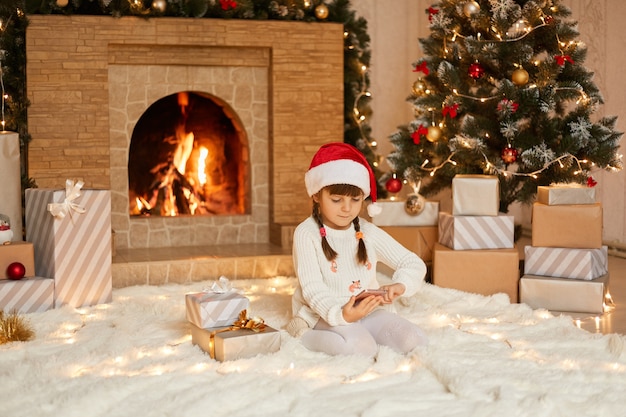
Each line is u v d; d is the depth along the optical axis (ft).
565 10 13.71
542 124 13.33
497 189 12.13
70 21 14.62
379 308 9.34
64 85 14.67
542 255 11.64
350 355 8.32
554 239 11.68
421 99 13.84
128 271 13.39
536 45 13.84
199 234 16.19
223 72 16.19
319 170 9.03
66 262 11.18
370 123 20.26
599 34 17.54
